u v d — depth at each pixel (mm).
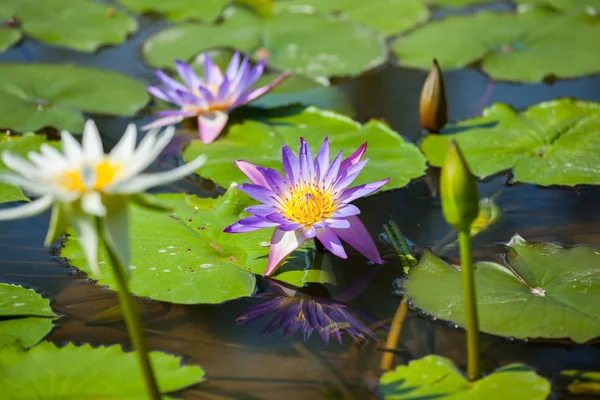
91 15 4473
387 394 1615
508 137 2936
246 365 1759
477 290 1938
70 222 1334
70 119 3191
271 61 3949
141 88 3572
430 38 4113
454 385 1613
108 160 1418
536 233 2330
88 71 3639
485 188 2643
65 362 1712
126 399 1582
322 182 2131
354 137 2998
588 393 1621
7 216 1291
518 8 4465
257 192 2102
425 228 2400
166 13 4676
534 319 1792
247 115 3293
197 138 3131
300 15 4453
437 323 1891
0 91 3318
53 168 1390
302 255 2236
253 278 2059
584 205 2500
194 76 3377
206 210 2438
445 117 3031
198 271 2074
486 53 3887
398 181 2672
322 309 1986
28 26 4270
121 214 1344
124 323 1921
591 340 1803
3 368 1672
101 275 2059
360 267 2180
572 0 4625
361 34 4207
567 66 3717
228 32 4234
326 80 3750
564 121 2980
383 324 1910
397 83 3713
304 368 1745
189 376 1684
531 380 1613
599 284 1917
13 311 1925
